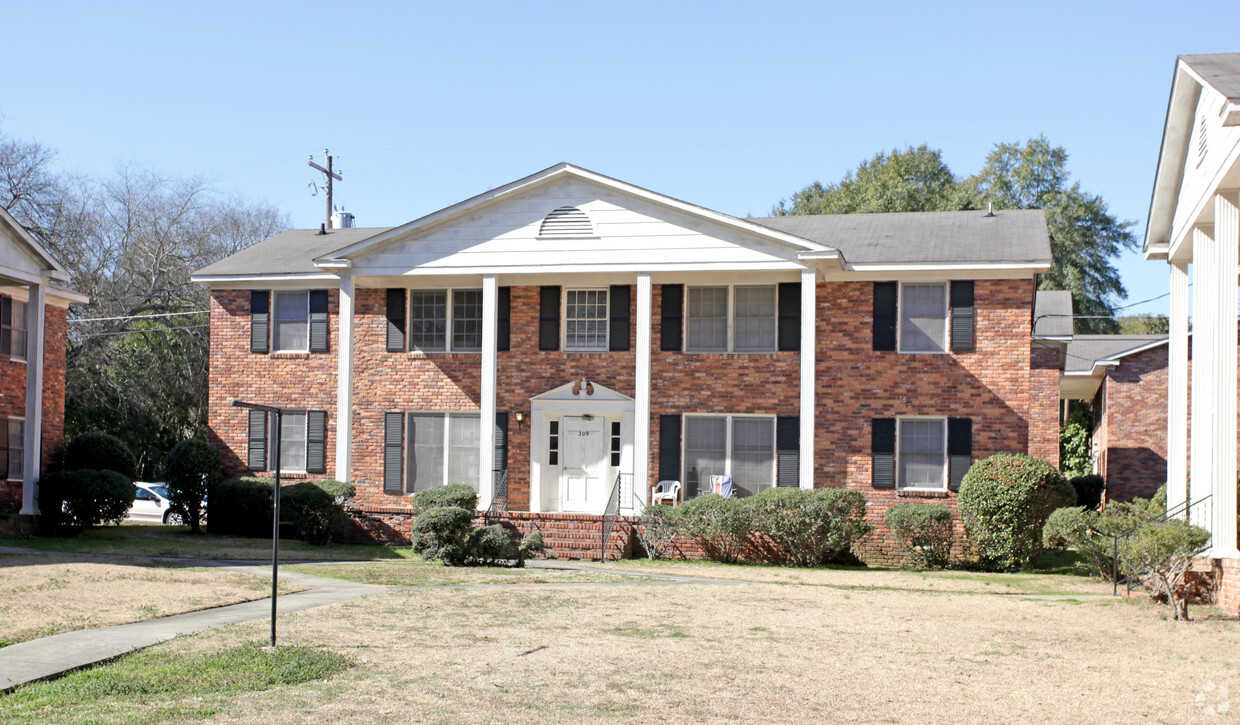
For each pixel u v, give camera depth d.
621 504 26.62
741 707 9.59
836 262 24.62
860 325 25.91
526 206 26.19
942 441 25.48
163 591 15.94
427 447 28.19
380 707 9.33
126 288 46.53
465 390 27.95
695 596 17.48
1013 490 22.91
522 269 26.05
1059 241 54.19
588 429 27.42
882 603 17.12
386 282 27.75
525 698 9.78
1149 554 15.49
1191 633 14.10
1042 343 28.25
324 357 28.67
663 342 26.91
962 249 25.75
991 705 9.80
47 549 21.64
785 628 14.22
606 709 9.41
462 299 28.27
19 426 26.92
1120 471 31.47
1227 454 15.75
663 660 11.73
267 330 29.03
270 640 12.19
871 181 57.03
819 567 23.88
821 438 25.94
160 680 10.09
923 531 23.77
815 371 26.02
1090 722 9.20
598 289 27.55
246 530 27.09
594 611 15.42
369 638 12.70
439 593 16.92
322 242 31.77
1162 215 19.22
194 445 27.59
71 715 8.80
